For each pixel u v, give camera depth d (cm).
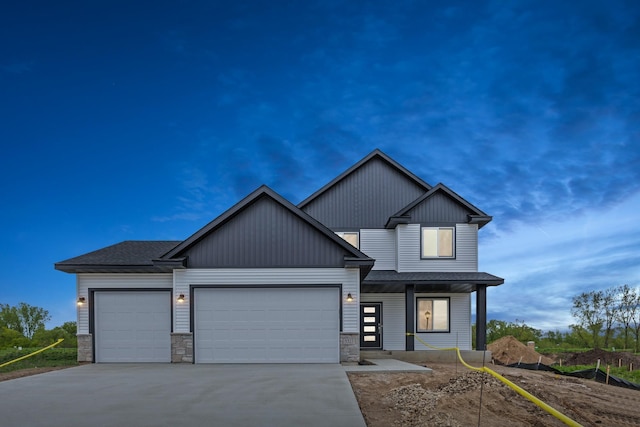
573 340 3222
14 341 2642
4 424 645
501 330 3356
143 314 1412
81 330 1396
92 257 1477
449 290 1895
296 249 1370
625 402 957
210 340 1340
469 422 691
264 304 1352
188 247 1370
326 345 1336
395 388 905
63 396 825
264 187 1376
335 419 663
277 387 900
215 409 720
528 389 937
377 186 1998
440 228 1878
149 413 698
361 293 1925
